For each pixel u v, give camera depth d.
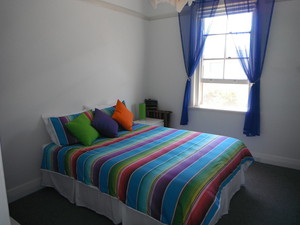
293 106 3.18
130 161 2.01
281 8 3.07
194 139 2.66
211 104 3.98
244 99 3.67
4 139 2.35
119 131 3.08
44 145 2.63
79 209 2.28
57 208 2.29
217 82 3.79
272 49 3.20
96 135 2.66
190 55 3.78
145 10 4.08
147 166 1.90
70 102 2.98
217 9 3.51
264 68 3.29
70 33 2.87
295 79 3.12
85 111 2.89
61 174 2.36
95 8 3.17
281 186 2.74
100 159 2.09
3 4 2.21
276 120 3.32
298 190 2.64
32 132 2.58
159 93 4.38
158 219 1.63
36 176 2.66
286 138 3.28
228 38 3.58
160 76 4.30
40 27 2.54
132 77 4.02
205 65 3.87
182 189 1.58
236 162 2.27
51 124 2.57
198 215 1.51
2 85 2.28
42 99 2.65
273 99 3.29
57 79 2.79
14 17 2.30
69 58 2.90
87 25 3.08
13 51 2.33
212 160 2.04
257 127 3.37
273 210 2.26
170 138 2.71
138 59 4.12
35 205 2.35
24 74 2.45
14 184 2.47
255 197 2.50
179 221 1.50
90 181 2.09
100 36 3.30
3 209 0.80
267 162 3.45
